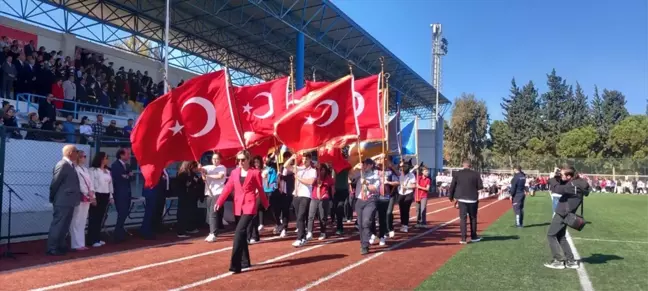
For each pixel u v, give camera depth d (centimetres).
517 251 1007
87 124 1563
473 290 677
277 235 1214
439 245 1084
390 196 1202
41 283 680
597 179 5684
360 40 3112
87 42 2312
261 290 660
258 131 1125
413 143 1441
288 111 1047
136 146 902
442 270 808
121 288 660
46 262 821
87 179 955
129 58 2533
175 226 1306
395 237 1216
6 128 907
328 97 1003
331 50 2892
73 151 912
